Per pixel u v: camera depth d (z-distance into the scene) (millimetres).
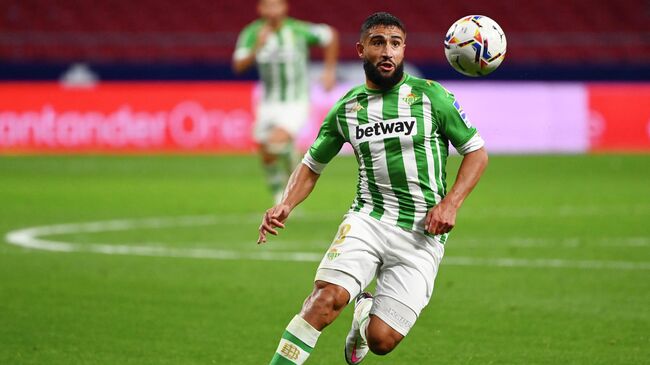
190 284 34156
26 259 38969
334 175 78500
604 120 93938
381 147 20203
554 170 80062
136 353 24625
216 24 115250
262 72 55500
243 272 36562
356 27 116312
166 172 78062
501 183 71125
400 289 19953
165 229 47844
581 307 30547
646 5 118438
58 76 94500
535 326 27938
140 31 114438
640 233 46812
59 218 51750
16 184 69000
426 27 116688
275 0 55250
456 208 19609
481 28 20594
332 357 24578
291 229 48000
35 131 90500
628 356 24469
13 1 113750
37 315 28984
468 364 23781
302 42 56062
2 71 94062
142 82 94750
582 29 117312
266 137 55312
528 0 119062
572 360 24109
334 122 20828
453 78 96562
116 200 60250
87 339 26047
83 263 38219
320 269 20000
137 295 32156
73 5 114938
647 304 31016
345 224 20422
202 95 91375
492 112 93625
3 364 23406
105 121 90438
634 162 85875
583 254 40781
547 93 94000
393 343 19984
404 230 20125
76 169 79500
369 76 20156
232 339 26281
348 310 30578
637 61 113062
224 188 67688
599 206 57812
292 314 29562
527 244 43469
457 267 37812
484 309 30266
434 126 20156
